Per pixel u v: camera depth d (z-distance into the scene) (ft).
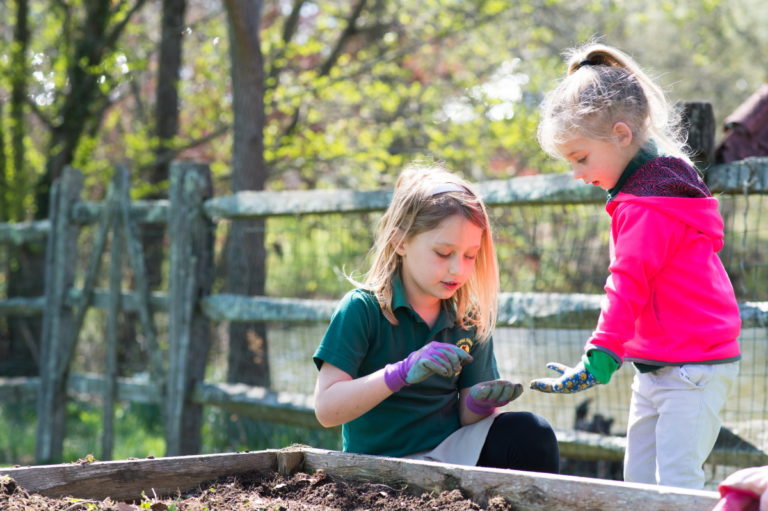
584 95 8.89
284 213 17.42
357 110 41.34
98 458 22.38
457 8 36.68
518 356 18.07
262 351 20.79
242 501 7.76
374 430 9.02
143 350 28.04
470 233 8.51
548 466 8.82
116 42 37.42
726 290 8.93
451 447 8.90
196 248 19.08
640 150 8.95
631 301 8.37
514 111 35.78
